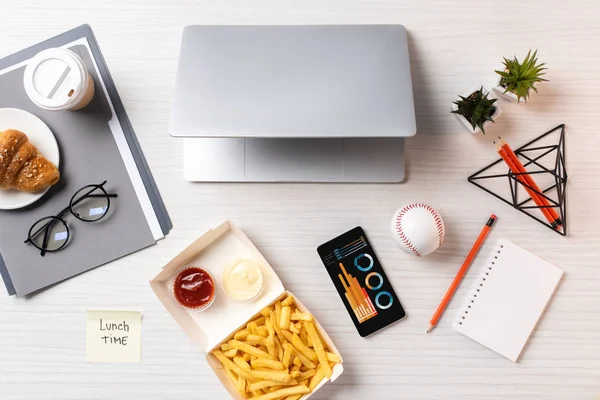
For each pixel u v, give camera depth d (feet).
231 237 2.30
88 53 2.29
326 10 2.28
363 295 2.27
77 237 2.28
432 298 2.28
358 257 2.28
